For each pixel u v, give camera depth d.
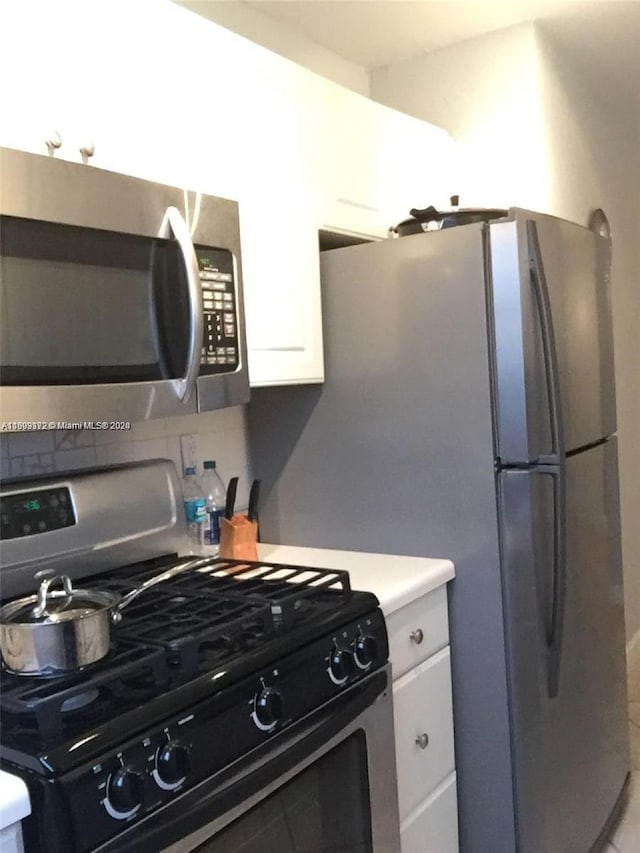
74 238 1.31
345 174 2.06
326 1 2.31
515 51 2.52
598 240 2.14
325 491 2.07
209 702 1.16
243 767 1.19
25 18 1.30
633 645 3.54
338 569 1.78
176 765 1.07
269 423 2.16
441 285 1.84
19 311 1.23
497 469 1.80
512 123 2.55
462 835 1.90
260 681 1.25
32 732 1.02
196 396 1.52
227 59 1.70
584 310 2.02
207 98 1.65
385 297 1.93
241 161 1.73
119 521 1.67
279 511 2.16
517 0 2.34
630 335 3.55
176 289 1.49
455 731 1.89
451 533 1.87
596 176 3.07
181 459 2.00
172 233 1.45
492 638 1.83
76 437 1.73
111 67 1.45
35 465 1.65
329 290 2.01
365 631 1.50
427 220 1.96
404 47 2.64
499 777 1.84
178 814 1.07
